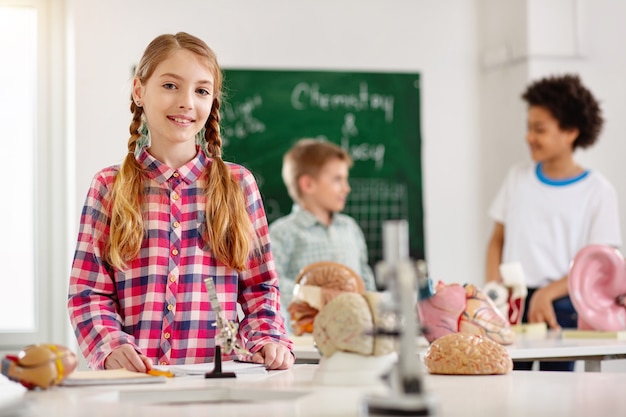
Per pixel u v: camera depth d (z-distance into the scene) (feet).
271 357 6.23
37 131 15.55
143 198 6.77
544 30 16.14
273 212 16.29
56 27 15.67
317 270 9.75
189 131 6.84
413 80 16.89
